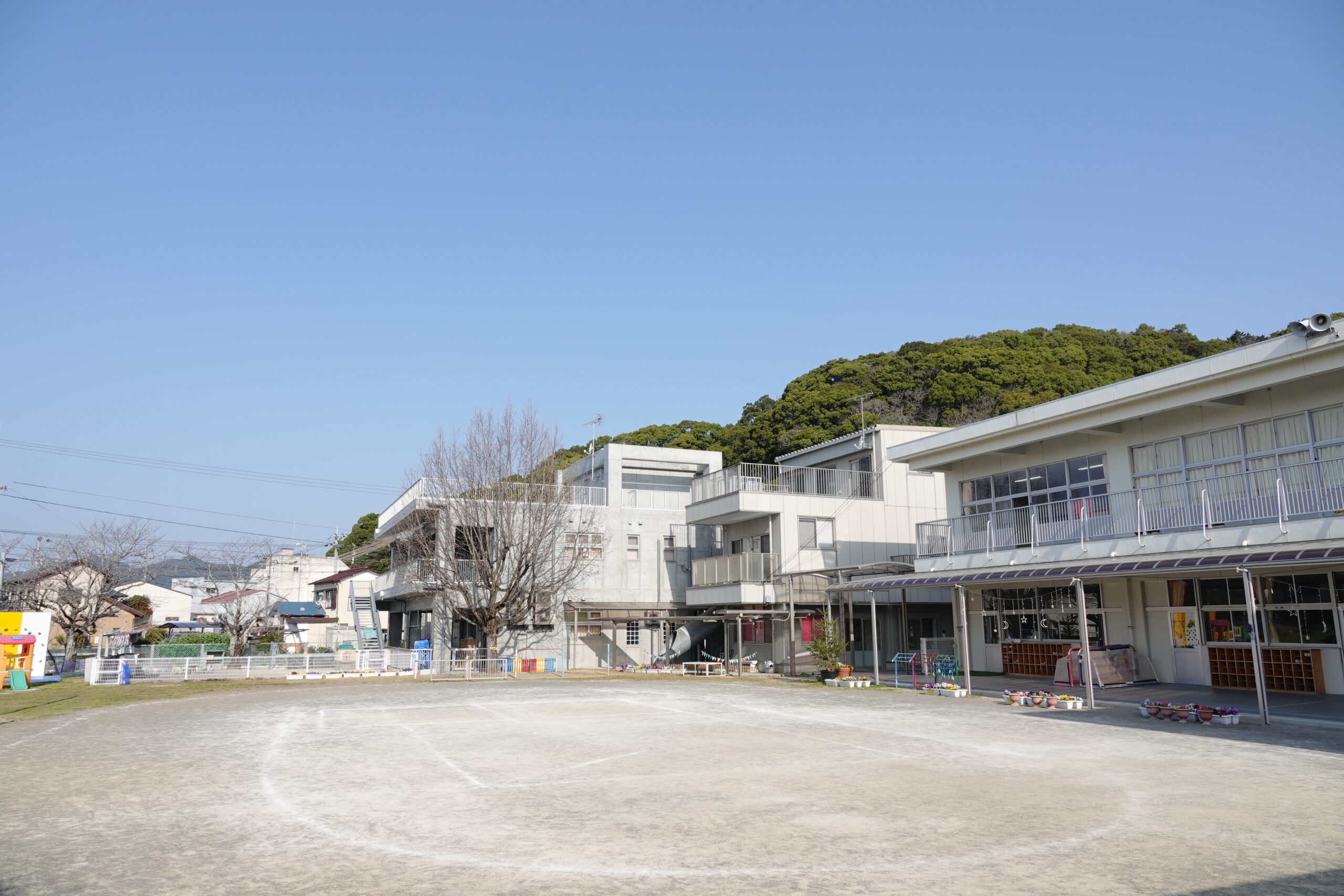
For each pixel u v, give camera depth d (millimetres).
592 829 8477
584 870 7066
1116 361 62750
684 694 24984
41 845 8008
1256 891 6391
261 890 6625
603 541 40500
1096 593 25828
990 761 12422
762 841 7941
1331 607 19688
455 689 27422
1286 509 17812
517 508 36156
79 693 26422
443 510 35844
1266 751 12977
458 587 35000
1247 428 20844
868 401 61875
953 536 27594
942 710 19797
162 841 8125
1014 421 25625
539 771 11906
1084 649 19672
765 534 36156
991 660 29688
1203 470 21766
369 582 53375
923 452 29172
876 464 37188
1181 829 8258
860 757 12828
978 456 28922
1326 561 15117
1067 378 58938
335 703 22641
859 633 35312
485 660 34969
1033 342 66375
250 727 17156
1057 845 7738
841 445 39281
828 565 35375
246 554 55875
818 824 8625
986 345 66188
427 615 40125
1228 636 22062
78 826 8766
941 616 37156
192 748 14219
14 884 6758
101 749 14117
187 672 31844
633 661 39688
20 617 31094
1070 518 23672
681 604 41219
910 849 7629
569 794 10281
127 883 6797
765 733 15734
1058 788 10336
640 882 6723
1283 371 18625
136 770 12055
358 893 6516
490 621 35375
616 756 13164
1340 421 18797
